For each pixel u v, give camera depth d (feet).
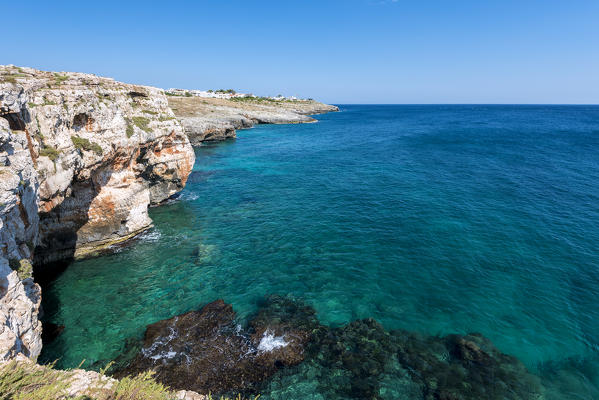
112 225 65.62
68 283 53.47
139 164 72.95
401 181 115.44
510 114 524.52
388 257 63.16
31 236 37.78
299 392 34.73
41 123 45.24
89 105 55.16
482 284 54.49
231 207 91.09
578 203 88.94
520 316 47.19
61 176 47.19
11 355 24.30
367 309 48.67
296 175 128.47
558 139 206.49
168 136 83.97
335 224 78.95
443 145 192.54
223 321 45.19
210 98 413.18
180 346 40.40
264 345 40.93
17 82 43.29
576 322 45.91
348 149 187.62
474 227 75.41
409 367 38.45
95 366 37.09
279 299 50.65
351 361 39.06
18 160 33.30
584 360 39.78
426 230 74.43
